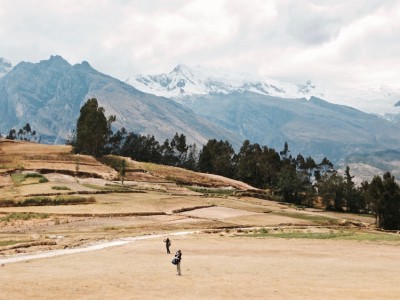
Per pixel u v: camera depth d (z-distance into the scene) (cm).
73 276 3616
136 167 19525
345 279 3591
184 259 4872
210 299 2720
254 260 4841
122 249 5738
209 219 10556
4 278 3478
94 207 10781
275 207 14950
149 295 2864
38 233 7581
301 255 5453
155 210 11050
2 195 11594
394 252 5894
